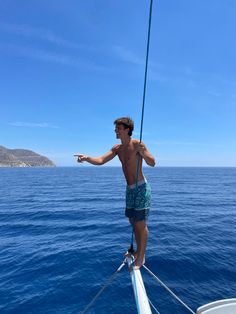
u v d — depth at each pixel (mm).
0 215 24031
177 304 8102
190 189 51125
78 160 4938
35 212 25453
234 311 4188
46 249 13477
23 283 9625
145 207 4898
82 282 9586
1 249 13664
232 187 56062
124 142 4902
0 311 7930
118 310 7801
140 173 4914
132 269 4648
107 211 25781
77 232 17266
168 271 10398
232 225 19344
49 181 74688
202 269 10602
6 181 74562
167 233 16484
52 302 8320
